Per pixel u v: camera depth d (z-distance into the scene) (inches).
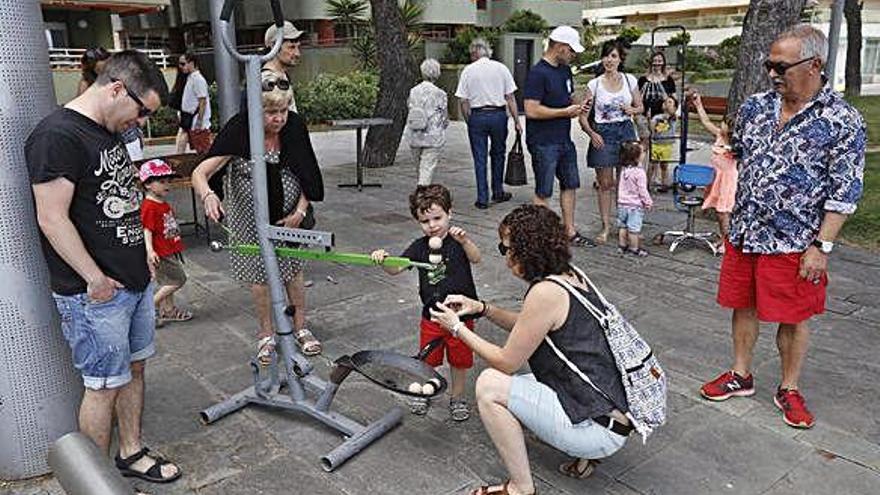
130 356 110.5
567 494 110.2
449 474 116.0
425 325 130.5
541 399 103.0
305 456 121.5
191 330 177.6
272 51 118.0
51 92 112.0
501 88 298.7
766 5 256.2
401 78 412.2
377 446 124.0
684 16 1433.3
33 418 113.4
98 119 98.8
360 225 281.3
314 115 655.1
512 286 207.5
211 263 235.0
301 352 162.1
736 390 138.3
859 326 173.5
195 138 383.9
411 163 429.7
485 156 303.4
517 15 842.2
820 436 124.9
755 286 129.6
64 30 692.1
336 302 195.6
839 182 116.4
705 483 112.2
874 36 1262.3
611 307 106.0
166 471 114.6
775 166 121.1
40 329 112.0
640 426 101.0
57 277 100.6
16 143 106.3
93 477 46.7
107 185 99.3
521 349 103.0
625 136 247.4
